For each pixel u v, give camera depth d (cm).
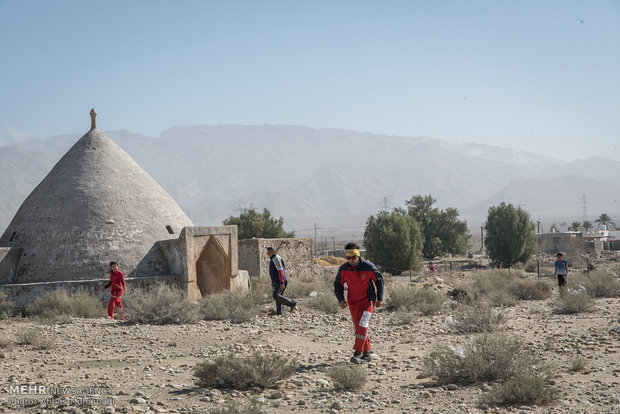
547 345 1007
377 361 916
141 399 664
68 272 1962
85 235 2034
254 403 606
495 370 755
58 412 621
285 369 777
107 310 1752
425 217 7700
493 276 2862
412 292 1792
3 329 1363
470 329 1264
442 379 768
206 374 761
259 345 1088
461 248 7688
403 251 4722
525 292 2139
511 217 5766
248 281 2391
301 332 1308
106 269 2003
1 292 1762
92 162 2256
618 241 8419
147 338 1219
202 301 1798
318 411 622
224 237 2134
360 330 894
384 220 4859
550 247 7538
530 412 588
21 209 2195
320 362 916
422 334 1247
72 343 1162
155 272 2067
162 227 2214
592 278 2272
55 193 2139
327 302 1731
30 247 2022
